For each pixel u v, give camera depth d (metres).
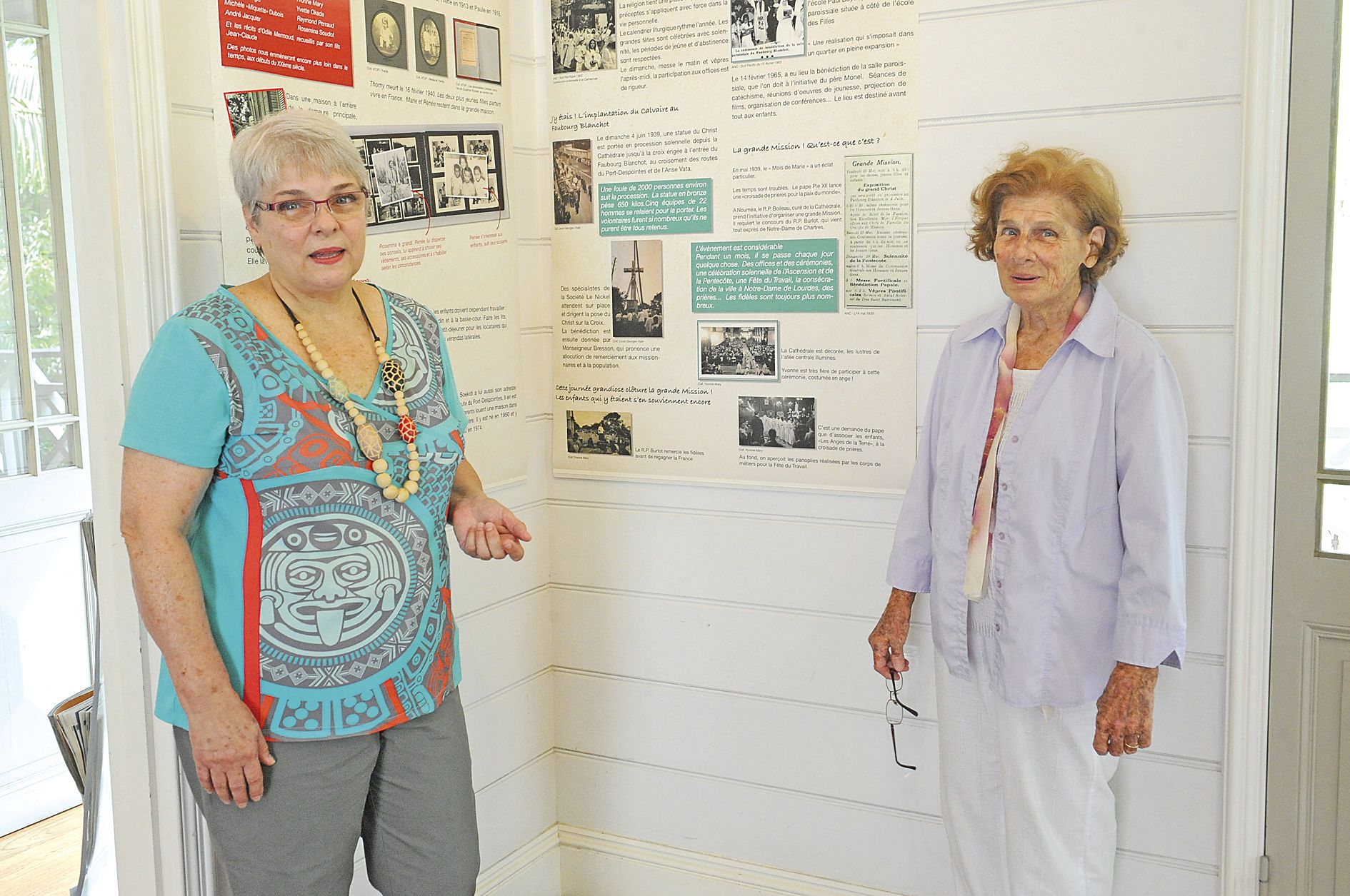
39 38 3.01
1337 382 1.92
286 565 1.48
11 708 3.02
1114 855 1.98
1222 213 1.94
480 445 2.40
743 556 2.45
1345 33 1.85
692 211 2.40
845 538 2.33
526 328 2.55
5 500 2.95
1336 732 1.98
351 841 1.60
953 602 1.92
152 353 1.43
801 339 2.32
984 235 1.94
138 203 1.68
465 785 1.73
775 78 2.28
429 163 2.22
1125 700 1.73
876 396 2.26
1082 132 2.02
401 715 1.59
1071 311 1.86
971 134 2.11
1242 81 1.90
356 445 1.54
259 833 1.50
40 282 3.05
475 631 2.44
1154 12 1.95
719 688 2.51
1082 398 1.80
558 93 2.51
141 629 1.77
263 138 1.49
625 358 2.52
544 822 2.71
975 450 1.90
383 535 1.55
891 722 2.31
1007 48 2.06
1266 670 2.00
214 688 1.42
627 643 2.61
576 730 2.70
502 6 2.42
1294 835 2.03
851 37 2.20
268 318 1.52
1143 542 1.73
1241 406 1.95
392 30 2.12
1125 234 1.92
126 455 1.43
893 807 2.34
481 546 1.74
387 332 1.66
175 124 1.73
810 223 2.28
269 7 1.86
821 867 2.44
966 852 2.01
